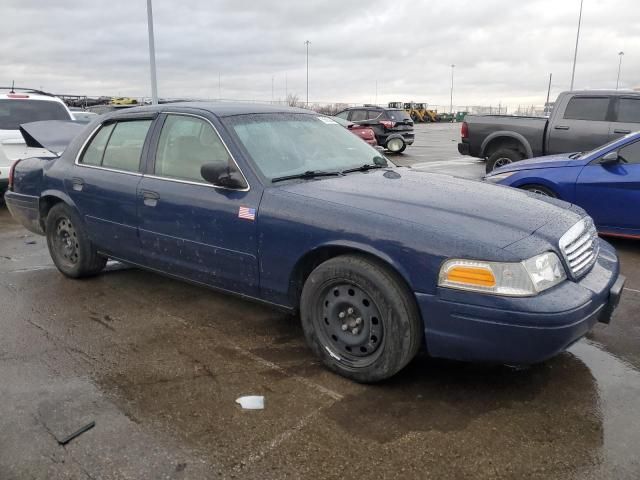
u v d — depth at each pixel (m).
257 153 3.84
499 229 3.03
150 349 3.76
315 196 3.46
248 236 3.63
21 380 3.32
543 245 2.99
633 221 6.23
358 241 3.15
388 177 3.92
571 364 3.56
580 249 3.27
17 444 2.70
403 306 3.03
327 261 3.29
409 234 3.03
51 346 3.79
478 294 2.85
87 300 4.70
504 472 2.52
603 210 6.38
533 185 6.80
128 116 4.64
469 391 3.22
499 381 3.33
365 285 3.13
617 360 3.62
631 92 9.28
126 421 2.90
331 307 3.34
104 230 4.70
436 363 3.54
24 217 5.57
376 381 3.23
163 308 4.51
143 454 2.63
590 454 2.64
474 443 2.73
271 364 3.54
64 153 5.14
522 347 2.84
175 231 4.07
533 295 2.83
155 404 3.06
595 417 2.96
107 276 5.35
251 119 4.11
